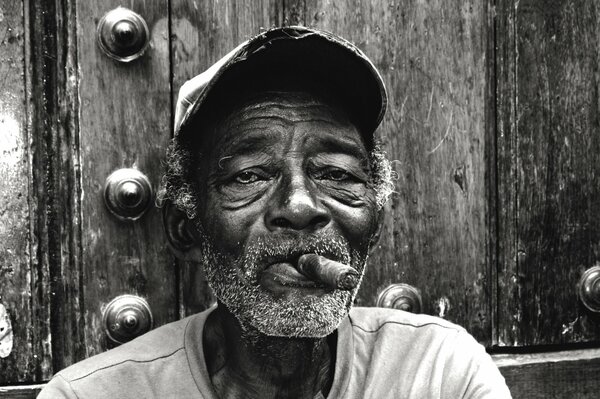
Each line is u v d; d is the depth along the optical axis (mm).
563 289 1599
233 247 1101
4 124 1313
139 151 1380
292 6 1446
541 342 1589
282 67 1133
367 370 1218
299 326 1062
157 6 1376
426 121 1518
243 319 1107
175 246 1260
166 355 1188
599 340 1631
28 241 1329
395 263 1508
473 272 1549
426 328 1276
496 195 1560
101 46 1351
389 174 1270
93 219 1362
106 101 1360
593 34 1600
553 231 1591
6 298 1321
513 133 1561
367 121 1209
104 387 1152
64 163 1345
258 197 1099
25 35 1319
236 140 1105
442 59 1523
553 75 1580
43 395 1150
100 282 1370
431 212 1524
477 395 1188
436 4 1517
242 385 1195
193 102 1168
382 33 1492
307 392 1208
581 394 1588
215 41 1410
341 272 944
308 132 1106
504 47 1550
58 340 1352
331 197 1115
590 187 1611
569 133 1594
